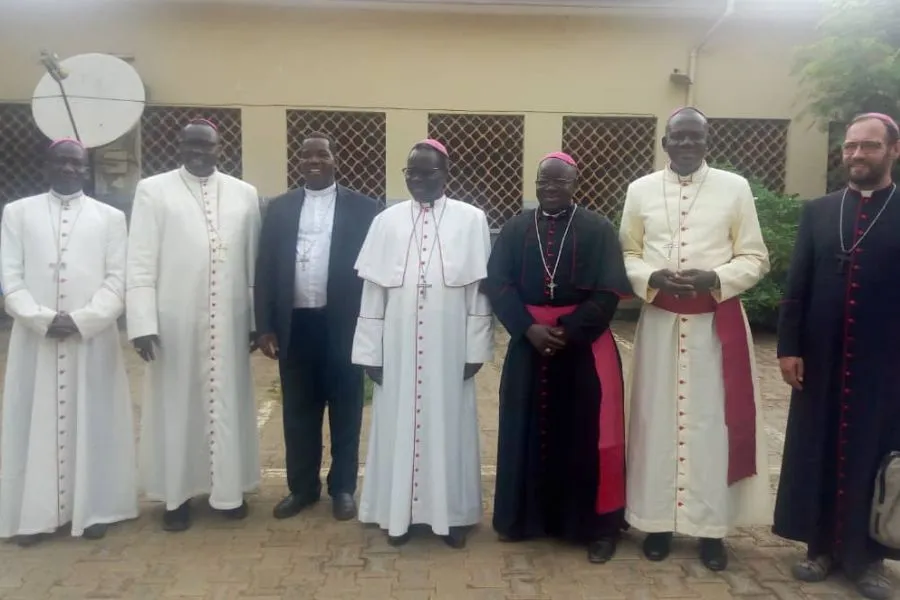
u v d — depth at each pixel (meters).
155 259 3.82
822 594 3.31
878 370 3.25
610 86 10.01
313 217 4.03
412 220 3.74
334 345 4.00
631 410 3.69
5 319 9.78
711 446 3.50
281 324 3.92
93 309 3.70
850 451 3.30
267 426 5.73
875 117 3.28
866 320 3.26
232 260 3.89
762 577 3.47
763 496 3.60
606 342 3.68
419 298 3.65
